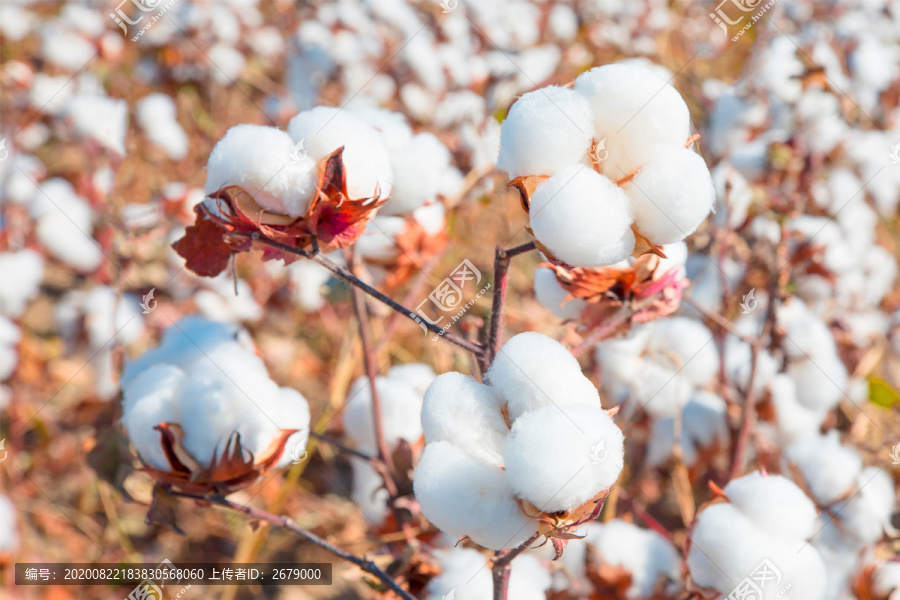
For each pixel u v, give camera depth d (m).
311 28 1.58
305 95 1.58
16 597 1.01
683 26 1.87
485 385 0.65
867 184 1.27
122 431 0.79
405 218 0.86
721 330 1.09
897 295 1.38
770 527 0.74
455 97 1.36
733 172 1.17
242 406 0.72
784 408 1.00
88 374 1.22
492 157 1.07
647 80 0.62
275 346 1.34
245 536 1.09
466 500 0.63
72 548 1.09
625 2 1.81
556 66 1.70
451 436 0.64
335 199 0.67
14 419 1.20
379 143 0.69
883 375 1.31
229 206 0.67
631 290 0.74
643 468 1.09
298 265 1.39
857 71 1.36
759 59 1.29
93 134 1.39
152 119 1.37
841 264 1.13
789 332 1.04
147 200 1.28
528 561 0.83
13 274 1.34
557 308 0.78
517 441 0.62
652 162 0.62
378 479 0.95
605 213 0.62
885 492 0.88
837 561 0.86
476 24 1.63
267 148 0.67
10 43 1.68
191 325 0.77
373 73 1.54
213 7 1.70
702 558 0.74
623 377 0.99
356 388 1.00
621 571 0.83
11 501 1.08
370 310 0.94
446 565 0.81
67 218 1.38
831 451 0.88
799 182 1.14
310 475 1.23
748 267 1.12
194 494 0.73
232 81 1.68
